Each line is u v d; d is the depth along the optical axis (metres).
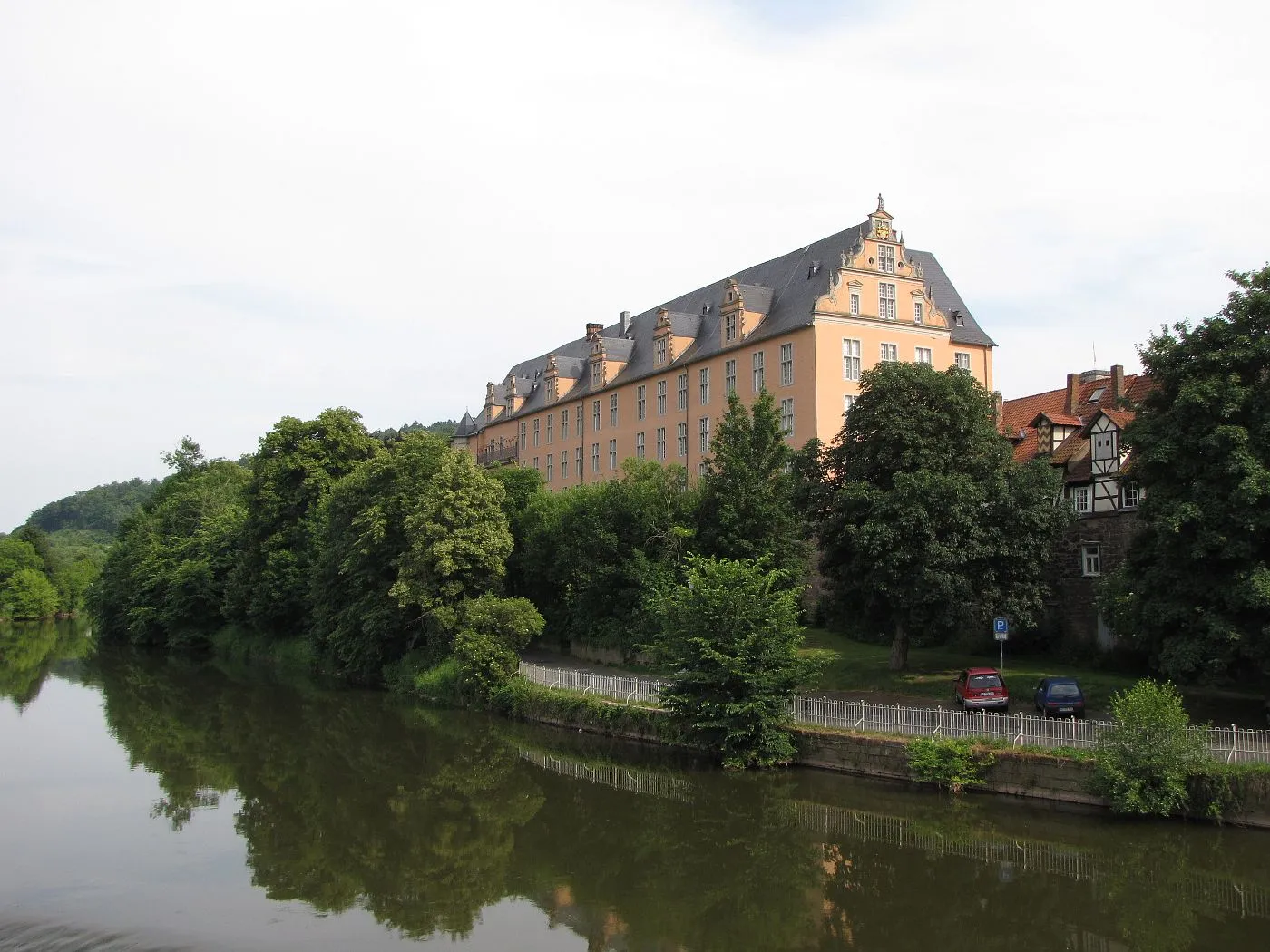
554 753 38.94
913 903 22.39
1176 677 29.73
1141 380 47.00
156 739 43.38
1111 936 20.44
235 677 65.38
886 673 41.16
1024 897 22.52
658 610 36.16
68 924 21.39
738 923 21.56
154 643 92.50
